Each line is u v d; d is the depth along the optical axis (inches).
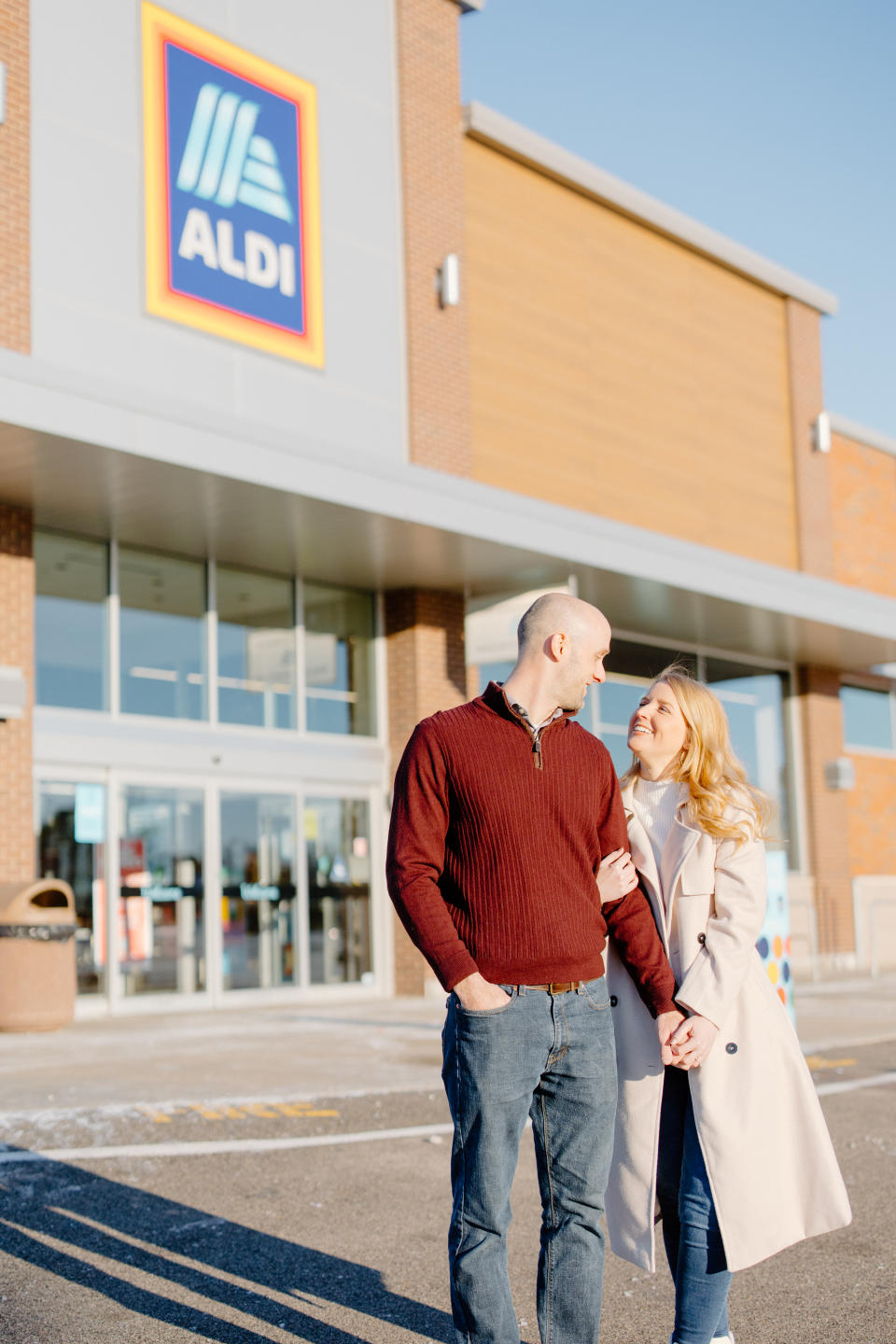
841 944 808.3
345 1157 227.9
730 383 765.3
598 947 116.3
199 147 509.7
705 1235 123.5
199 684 530.9
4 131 449.4
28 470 422.6
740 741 779.4
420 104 603.2
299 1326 144.9
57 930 415.5
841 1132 249.3
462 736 113.9
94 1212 192.5
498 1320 108.4
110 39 485.4
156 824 505.4
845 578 845.8
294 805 556.1
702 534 730.8
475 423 611.8
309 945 552.7
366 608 601.9
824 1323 145.3
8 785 445.7
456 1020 111.7
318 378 544.4
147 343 485.4
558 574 575.2
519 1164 229.5
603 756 120.1
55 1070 322.0
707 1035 122.6
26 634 458.0
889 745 896.9
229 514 476.4
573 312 669.9
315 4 563.5
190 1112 266.1
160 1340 140.1
